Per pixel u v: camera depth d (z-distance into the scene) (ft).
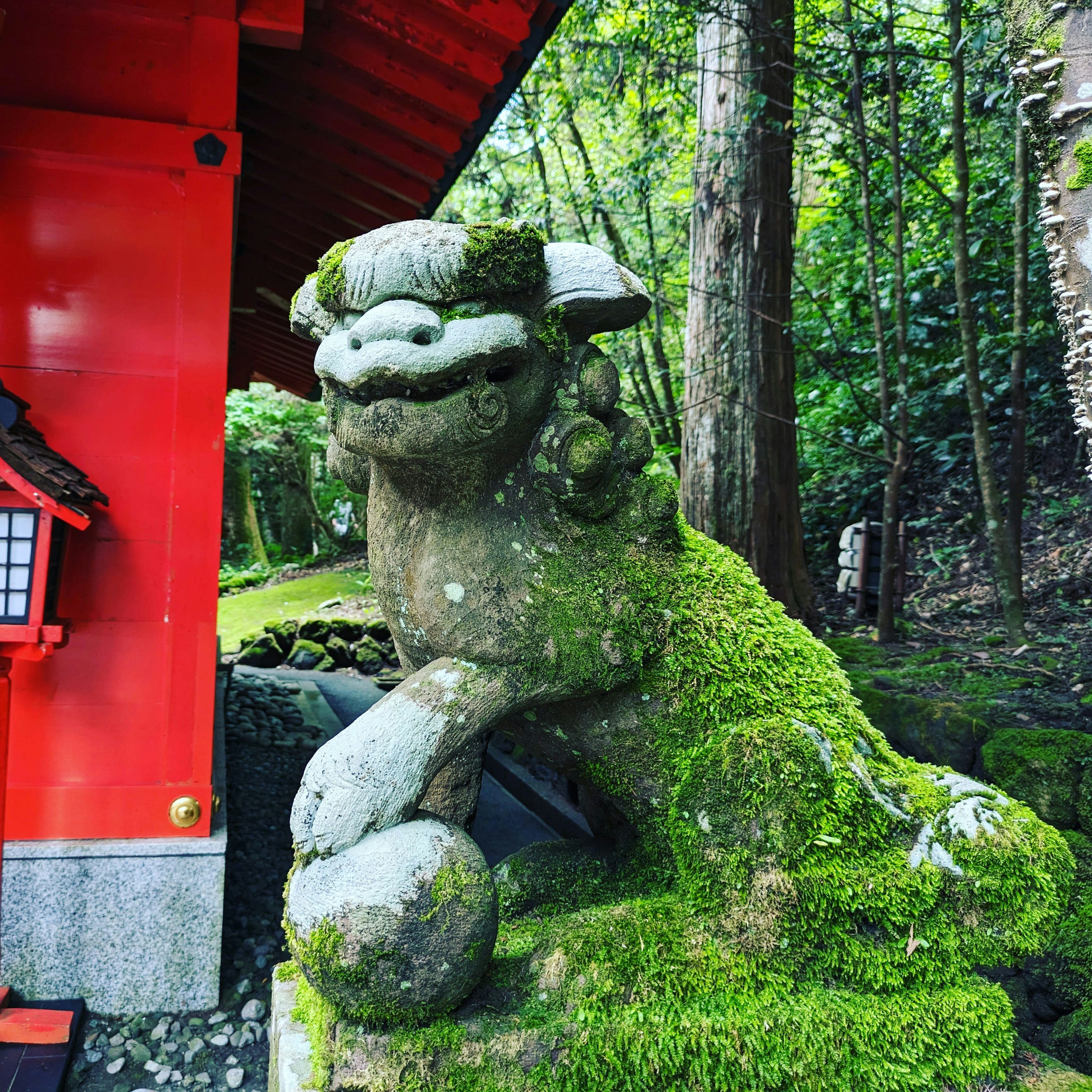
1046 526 16.08
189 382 8.89
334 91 10.63
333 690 21.49
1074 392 5.39
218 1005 8.82
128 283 8.79
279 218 14.71
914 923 4.81
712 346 15.88
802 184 24.36
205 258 8.89
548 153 27.22
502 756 16.34
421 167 11.65
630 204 23.26
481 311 4.38
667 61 18.58
